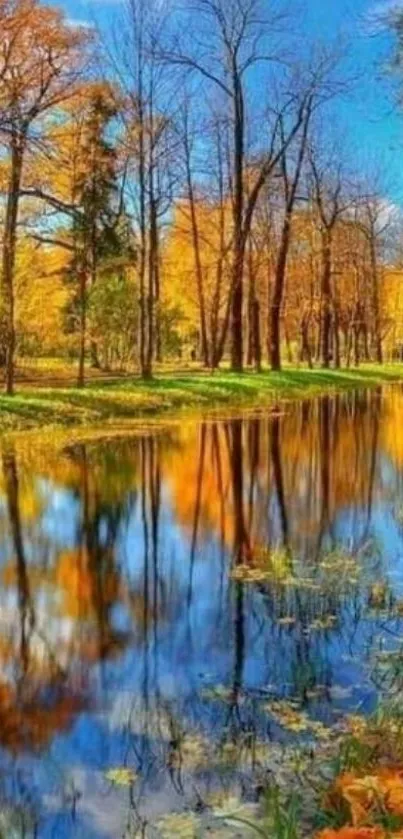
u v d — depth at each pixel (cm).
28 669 584
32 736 480
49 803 411
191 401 2572
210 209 3897
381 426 2123
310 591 762
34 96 2103
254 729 486
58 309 3512
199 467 1480
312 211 4269
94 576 823
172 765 446
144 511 1124
